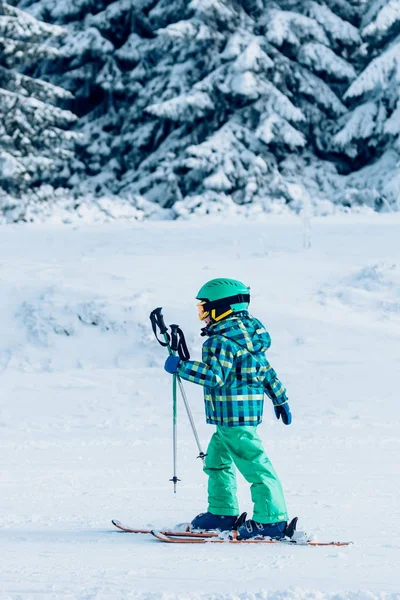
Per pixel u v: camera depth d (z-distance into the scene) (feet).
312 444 46.85
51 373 73.15
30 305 82.23
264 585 21.74
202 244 109.91
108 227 134.10
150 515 31.22
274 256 100.68
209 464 28.86
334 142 181.37
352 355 72.90
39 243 112.68
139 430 52.95
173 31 178.60
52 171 192.03
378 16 177.88
